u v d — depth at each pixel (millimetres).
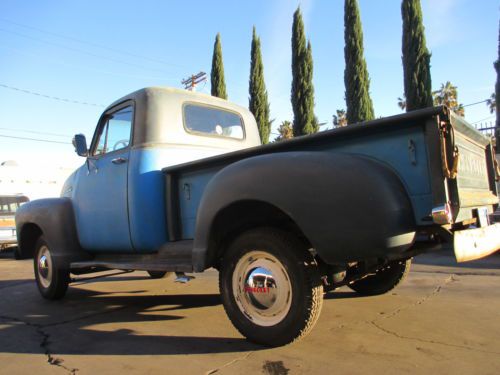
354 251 2844
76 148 5098
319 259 3385
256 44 22750
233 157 3633
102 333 4074
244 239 3434
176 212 4297
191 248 4008
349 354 3207
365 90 18594
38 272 5996
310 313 3131
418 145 2789
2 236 15242
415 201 2801
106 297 5910
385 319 4082
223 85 24438
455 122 2922
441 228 2971
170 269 3838
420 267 7320
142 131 4520
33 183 17750
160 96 4699
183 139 4781
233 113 5621
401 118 2764
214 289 6133
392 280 4883
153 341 3742
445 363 2984
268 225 3496
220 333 3869
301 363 3064
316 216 2934
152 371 3057
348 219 2838
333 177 2914
